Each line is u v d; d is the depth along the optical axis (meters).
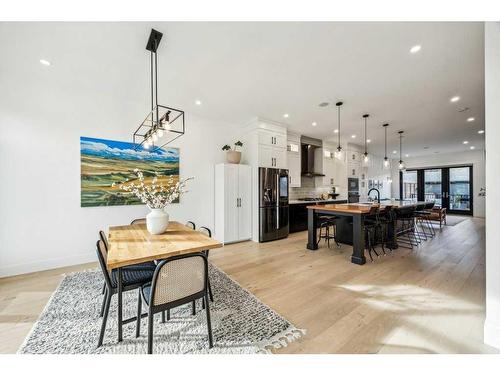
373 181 9.15
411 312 1.96
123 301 2.16
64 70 2.67
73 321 1.84
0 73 2.71
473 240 4.57
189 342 1.60
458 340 1.59
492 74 1.52
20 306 2.08
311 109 4.04
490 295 1.54
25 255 2.86
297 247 4.12
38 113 2.93
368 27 1.98
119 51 2.30
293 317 1.91
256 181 4.59
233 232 4.38
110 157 3.40
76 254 3.17
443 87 3.17
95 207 3.30
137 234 2.20
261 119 4.60
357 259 3.21
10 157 2.78
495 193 1.50
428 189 9.58
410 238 4.76
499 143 1.49
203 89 3.22
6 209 2.76
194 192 4.29
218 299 2.20
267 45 2.23
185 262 1.43
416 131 5.61
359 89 3.23
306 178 6.50
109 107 3.42
